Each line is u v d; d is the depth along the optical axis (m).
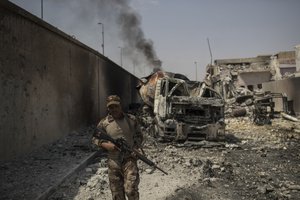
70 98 13.87
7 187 6.03
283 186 6.92
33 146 9.79
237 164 9.04
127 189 4.14
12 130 8.44
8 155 8.21
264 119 19.62
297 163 9.33
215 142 12.56
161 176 7.54
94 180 6.83
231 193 6.38
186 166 8.59
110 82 23.98
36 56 10.17
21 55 9.09
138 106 23.86
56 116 12.00
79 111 15.32
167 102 12.97
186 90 14.14
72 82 14.22
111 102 4.36
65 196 5.96
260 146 12.39
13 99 8.53
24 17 9.29
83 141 11.73
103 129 4.47
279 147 12.06
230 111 24.66
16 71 8.75
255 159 9.90
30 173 7.07
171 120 12.71
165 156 10.02
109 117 4.48
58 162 8.23
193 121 12.89
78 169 7.75
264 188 6.51
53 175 6.93
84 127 16.14
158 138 13.02
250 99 25.61
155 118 13.64
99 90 20.11
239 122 20.66
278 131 16.67
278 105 25.94
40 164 7.98
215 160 9.63
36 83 10.12
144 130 15.31
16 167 7.58
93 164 8.66
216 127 12.67
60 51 12.63
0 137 7.82
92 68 18.27
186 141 12.48
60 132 12.42
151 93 16.05
